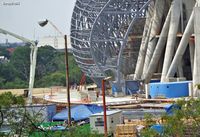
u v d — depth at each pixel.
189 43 193.12
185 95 172.00
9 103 53.84
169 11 199.88
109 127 105.25
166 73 194.38
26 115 56.94
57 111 140.12
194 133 67.75
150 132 67.94
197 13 168.62
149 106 144.25
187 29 188.88
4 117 55.38
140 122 106.00
